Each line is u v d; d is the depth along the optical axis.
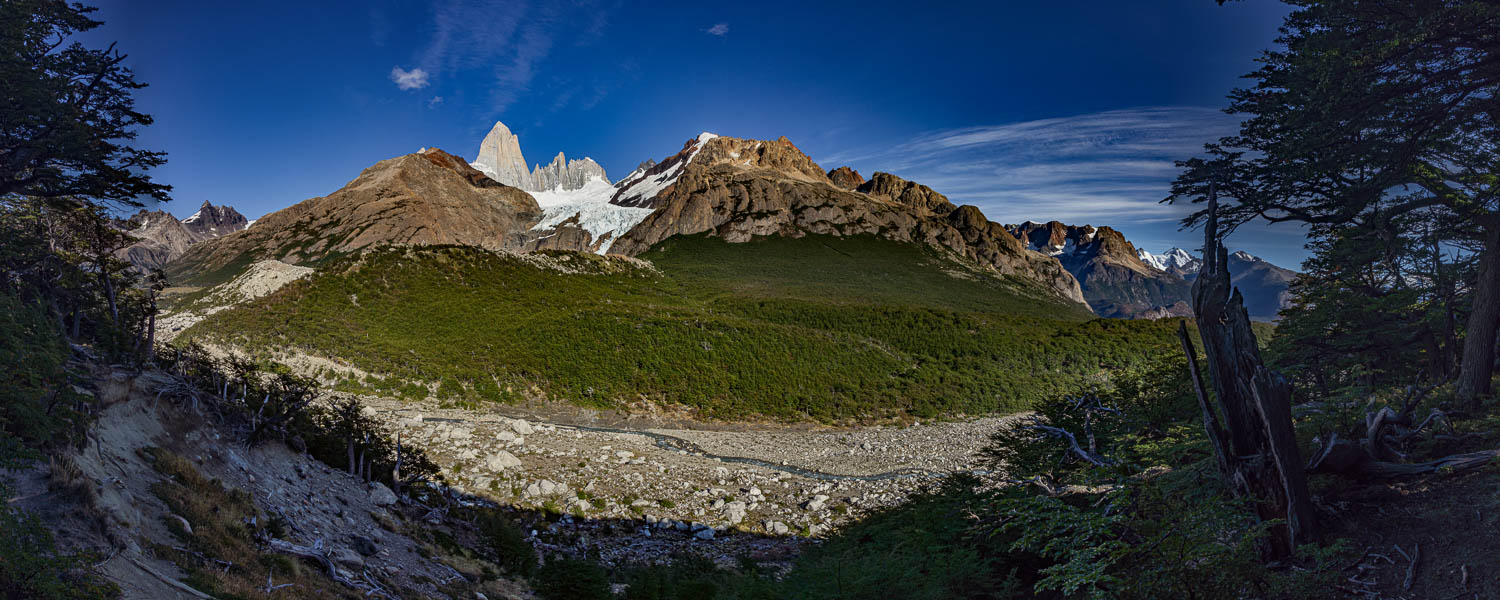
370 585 15.76
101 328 25.67
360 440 27.31
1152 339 93.50
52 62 24.06
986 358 89.50
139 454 15.60
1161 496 10.39
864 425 69.88
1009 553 15.90
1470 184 17.95
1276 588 9.43
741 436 60.25
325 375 66.75
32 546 8.62
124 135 25.34
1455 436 13.42
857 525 24.05
